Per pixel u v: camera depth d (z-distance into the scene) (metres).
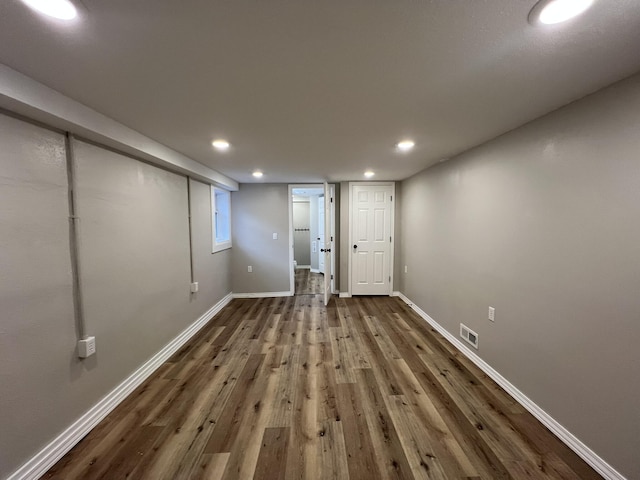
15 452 1.42
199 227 3.75
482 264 2.57
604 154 1.48
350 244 5.10
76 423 1.76
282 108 1.74
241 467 1.58
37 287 1.55
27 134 1.51
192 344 3.21
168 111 1.78
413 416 1.97
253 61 1.24
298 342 3.23
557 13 0.94
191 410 2.06
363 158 3.14
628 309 1.38
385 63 1.26
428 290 3.85
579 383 1.63
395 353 2.94
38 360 1.54
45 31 1.01
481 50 1.16
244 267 5.25
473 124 2.03
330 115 1.86
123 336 2.23
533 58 1.22
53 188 1.66
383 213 5.07
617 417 1.43
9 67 1.27
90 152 1.92
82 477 1.52
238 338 3.37
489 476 1.51
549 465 1.57
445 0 0.90
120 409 2.08
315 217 7.82
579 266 1.62
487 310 2.50
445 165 3.28
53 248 1.65
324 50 1.16
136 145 2.18
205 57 1.20
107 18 0.95
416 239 4.30
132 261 2.36
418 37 1.08
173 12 0.93
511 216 2.18
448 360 2.77
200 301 3.76
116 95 1.56
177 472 1.55
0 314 1.37
